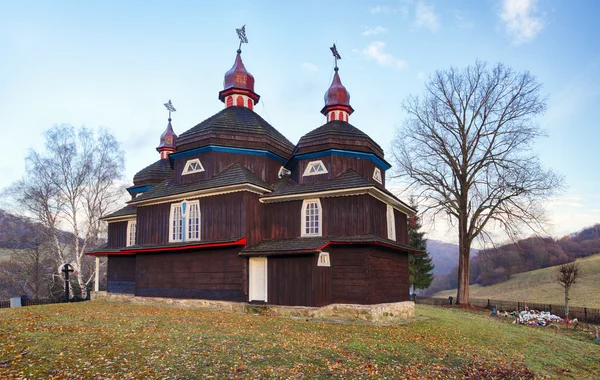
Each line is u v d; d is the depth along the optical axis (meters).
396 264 22.69
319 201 20.80
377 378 9.46
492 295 56.38
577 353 15.89
